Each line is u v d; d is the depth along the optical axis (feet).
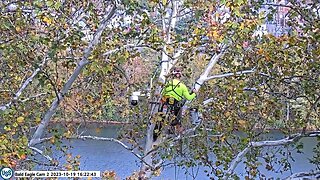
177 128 30.58
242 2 22.99
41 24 25.36
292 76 30.01
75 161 29.50
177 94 30.35
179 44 28.89
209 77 31.04
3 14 24.62
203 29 26.32
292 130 31.27
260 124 31.30
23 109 26.96
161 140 30.81
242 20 25.58
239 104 30.66
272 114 30.89
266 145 27.53
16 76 30.99
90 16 27.86
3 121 25.50
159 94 31.01
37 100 30.50
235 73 30.50
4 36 24.71
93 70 25.57
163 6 28.73
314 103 28.40
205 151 30.37
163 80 31.09
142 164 31.12
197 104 30.73
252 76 31.07
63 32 24.45
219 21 26.03
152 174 30.89
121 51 25.94
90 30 28.04
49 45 24.75
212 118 30.60
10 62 28.14
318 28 27.96
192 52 29.30
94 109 32.81
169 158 30.27
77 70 25.18
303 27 29.48
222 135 29.78
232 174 27.58
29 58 24.54
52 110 25.95
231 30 25.96
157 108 30.94
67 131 29.66
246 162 31.12
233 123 30.07
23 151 23.26
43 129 26.08
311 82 29.35
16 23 24.35
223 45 30.42
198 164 31.14
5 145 22.94
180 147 30.42
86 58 25.11
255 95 31.24
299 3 28.63
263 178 33.53
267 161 32.81
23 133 26.03
